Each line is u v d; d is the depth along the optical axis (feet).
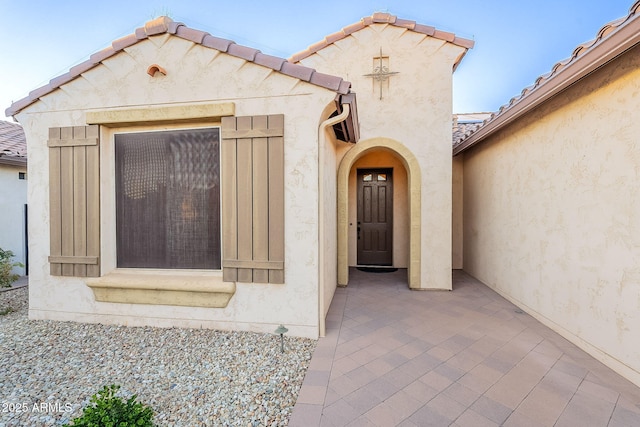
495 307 14.99
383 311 14.48
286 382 8.62
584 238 10.42
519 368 9.34
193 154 12.50
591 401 7.73
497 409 7.44
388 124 18.54
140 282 12.17
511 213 15.53
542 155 12.79
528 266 13.98
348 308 14.94
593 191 9.99
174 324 12.43
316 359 9.87
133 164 12.92
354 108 12.44
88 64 12.32
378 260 24.45
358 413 7.27
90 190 12.59
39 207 13.17
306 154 11.34
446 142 18.13
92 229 12.60
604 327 9.55
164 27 11.71
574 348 10.62
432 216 18.21
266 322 11.81
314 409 7.39
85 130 12.60
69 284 13.09
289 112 11.40
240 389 8.30
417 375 8.94
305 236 11.44
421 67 18.25
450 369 9.28
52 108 12.87
